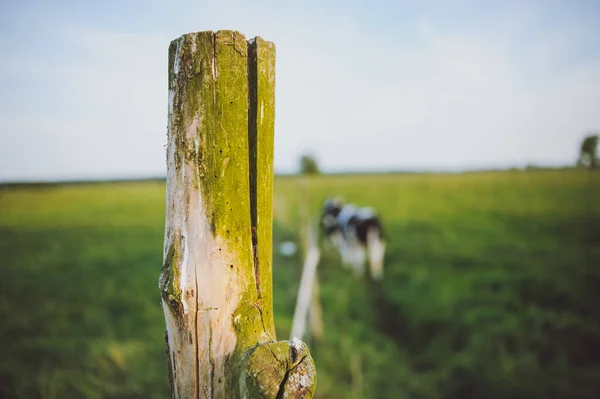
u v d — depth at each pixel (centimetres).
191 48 94
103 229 1434
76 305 628
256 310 102
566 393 370
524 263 767
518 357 429
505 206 1616
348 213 923
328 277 775
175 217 99
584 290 618
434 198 2059
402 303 586
